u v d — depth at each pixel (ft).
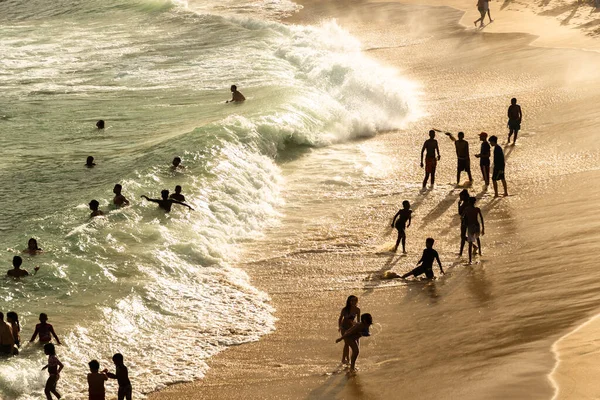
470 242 161.99
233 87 275.80
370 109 272.51
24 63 355.15
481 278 152.87
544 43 354.33
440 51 367.45
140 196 190.29
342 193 209.67
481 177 215.51
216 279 161.68
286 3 526.98
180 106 279.69
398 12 472.44
